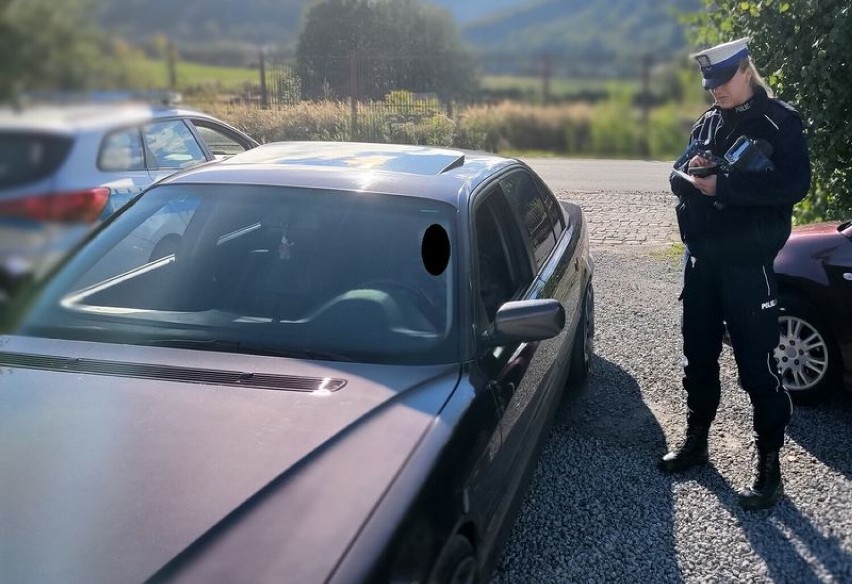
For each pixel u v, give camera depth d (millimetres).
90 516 1743
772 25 6133
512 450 2666
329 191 3025
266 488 1852
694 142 3246
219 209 3027
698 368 3588
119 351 2510
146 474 1892
